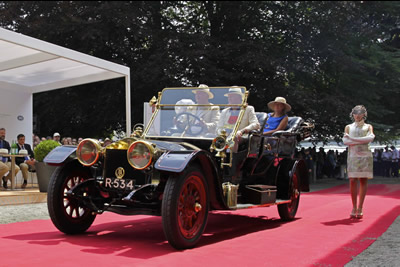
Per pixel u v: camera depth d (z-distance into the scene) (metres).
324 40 19.88
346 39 20.59
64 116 19.84
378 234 5.18
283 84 19.50
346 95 20.19
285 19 19.73
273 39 20.77
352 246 4.45
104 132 21.19
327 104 18.81
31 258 3.71
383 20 22.36
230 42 18.77
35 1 18.59
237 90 5.45
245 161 5.63
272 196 5.83
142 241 4.64
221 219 6.64
